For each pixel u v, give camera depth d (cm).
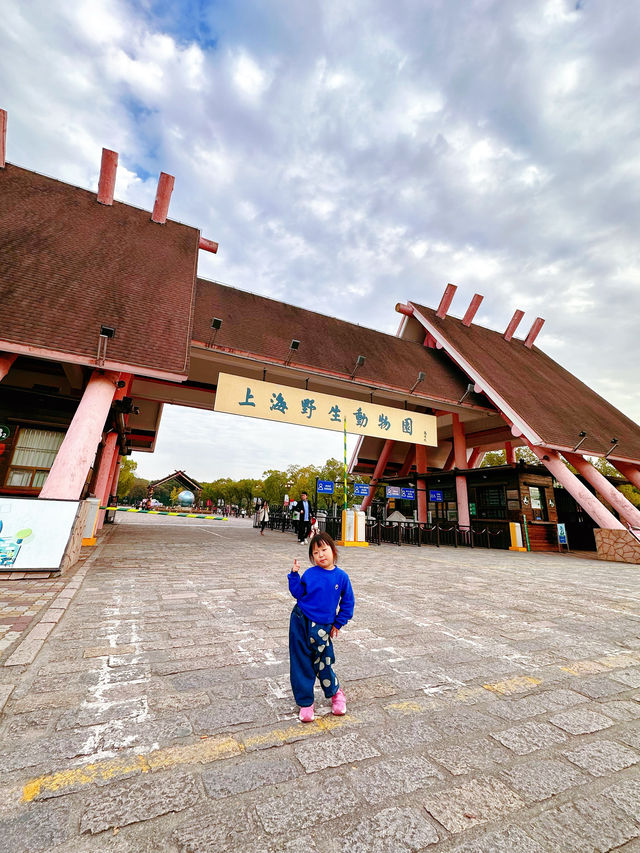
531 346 2761
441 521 2209
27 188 1370
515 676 330
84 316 962
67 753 204
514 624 488
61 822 160
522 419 1644
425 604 574
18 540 618
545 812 177
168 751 210
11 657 315
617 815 176
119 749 209
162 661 327
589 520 2000
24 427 1002
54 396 1008
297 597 267
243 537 1645
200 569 775
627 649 410
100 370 923
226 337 1452
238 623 434
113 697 264
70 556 671
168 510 5188
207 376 1869
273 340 1595
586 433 1773
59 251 1145
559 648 405
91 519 1055
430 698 284
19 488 977
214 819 165
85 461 806
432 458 3020
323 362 1614
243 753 211
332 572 269
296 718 249
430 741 230
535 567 1114
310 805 175
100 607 473
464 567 1034
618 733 247
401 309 2375
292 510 1927
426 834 161
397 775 198
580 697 296
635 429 2211
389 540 1888
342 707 256
